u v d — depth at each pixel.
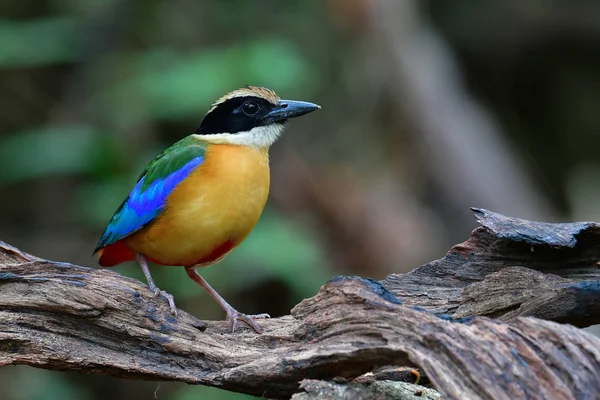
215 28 15.52
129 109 13.91
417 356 4.55
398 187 14.82
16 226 15.38
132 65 14.71
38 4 16.25
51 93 15.95
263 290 13.07
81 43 15.55
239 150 7.08
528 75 19.03
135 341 5.77
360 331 4.92
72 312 5.69
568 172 19.98
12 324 5.75
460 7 18.31
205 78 13.12
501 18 18.14
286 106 7.47
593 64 18.88
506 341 4.45
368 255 13.19
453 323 4.60
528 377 4.34
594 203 20.25
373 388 5.18
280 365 5.23
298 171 13.77
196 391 11.77
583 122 19.55
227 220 6.88
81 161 13.53
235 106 7.36
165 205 6.89
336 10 15.30
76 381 13.84
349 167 14.94
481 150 15.66
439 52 16.45
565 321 5.35
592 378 4.32
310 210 13.41
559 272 5.80
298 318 5.46
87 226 14.92
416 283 6.11
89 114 15.10
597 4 18.00
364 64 15.48
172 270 12.57
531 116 19.56
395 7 15.50
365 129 15.45
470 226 15.20
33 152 13.66
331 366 5.04
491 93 19.03
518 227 5.68
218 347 5.71
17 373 12.98
